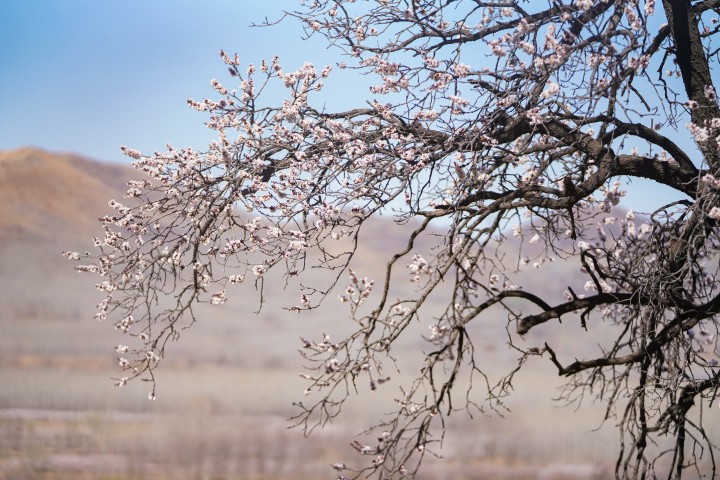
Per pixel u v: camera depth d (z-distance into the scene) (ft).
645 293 34.73
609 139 35.65
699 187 32.91
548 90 32.30
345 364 31.45
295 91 36.42
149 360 36.32
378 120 36.11
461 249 32.14
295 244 33.73
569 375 33.42
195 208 36.37
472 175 32.86
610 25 33.04
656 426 33.42
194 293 36.42
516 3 35.88
